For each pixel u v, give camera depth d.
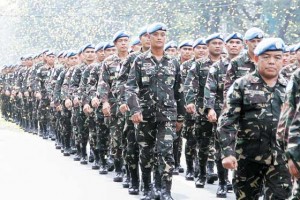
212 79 11.43
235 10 54.34
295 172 5.96
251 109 7.54
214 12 55.78
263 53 7.44
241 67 9.99
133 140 11.52
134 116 10.38
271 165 7.47
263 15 52.00
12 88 33.66
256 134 7.52
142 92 10.53
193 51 14.17
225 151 7.49
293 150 5.95
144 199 11.04
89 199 11.23
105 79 13.43
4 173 14.32
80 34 87.56
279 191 7.38
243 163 7.64
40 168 15.29
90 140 15.44
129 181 12.58
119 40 13.48
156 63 10.50
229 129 7.55
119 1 72.88
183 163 16.42
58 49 94.06
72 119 17.08
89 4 86.75
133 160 11.65
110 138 14.07
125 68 11.23
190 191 12.11
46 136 24.47
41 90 24.39
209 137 12.44
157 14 61.28
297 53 11.76
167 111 10.41
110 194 11.78
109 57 13.50
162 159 10.29
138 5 66.88
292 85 6.46
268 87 7.54
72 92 16.84
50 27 94.25
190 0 57.88
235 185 7.80
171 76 10.52
